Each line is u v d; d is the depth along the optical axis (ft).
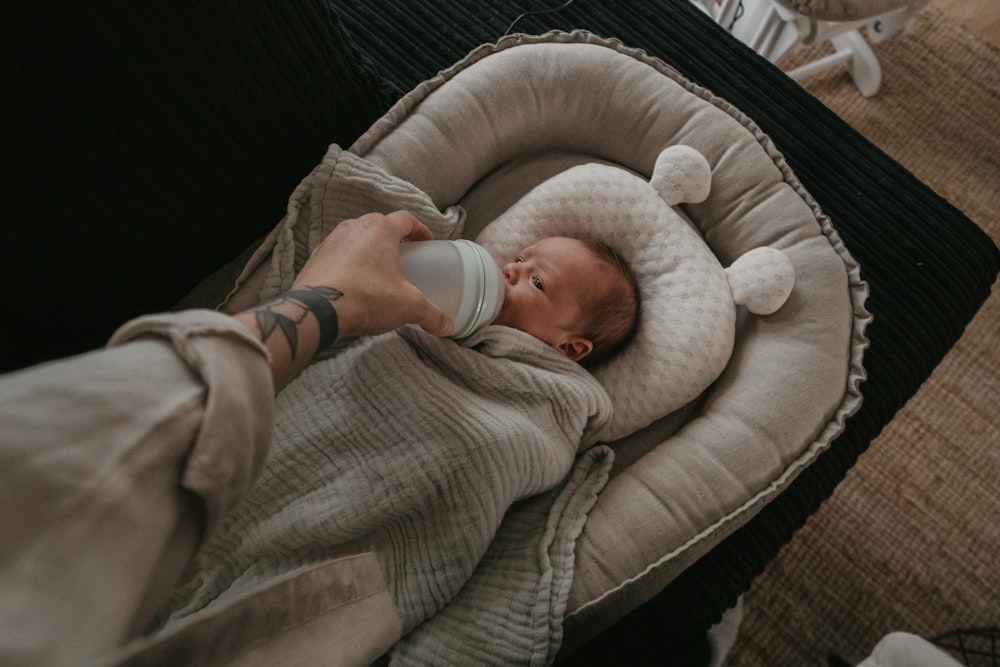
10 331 2.55
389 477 2.51
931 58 5.39
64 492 0.74
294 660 1.21
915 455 4.40
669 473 2.86
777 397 2.99
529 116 3.40
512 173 3.57
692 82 3.75
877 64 5.10
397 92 3.75
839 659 3.89
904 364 3.37
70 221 2.30
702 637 3.00
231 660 1.08
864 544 4.20
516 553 2.74
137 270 2.74
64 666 0.68
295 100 2.80
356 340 2.80
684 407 3.23
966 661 3.99
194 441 0.92
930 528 4.25
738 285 3.17
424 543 2.57
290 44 2.56
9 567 0.68
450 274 2.55
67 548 0.72
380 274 1.99
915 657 2.51
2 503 0.69
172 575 0.92
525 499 2.94
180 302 3.15
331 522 2.48
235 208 2.94
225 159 2.68
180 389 0.94
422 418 2.58
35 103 1.93
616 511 2.81
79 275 2.52
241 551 2.53
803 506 3.16
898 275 3.53
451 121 3.24
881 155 3.81
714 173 3.39
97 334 2.85
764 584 4.09
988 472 4.38
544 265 3.04
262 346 1.10
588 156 3.61
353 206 2.97
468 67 3.38
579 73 3.37
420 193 3.01
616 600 2.62
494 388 2.84
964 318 3.57
